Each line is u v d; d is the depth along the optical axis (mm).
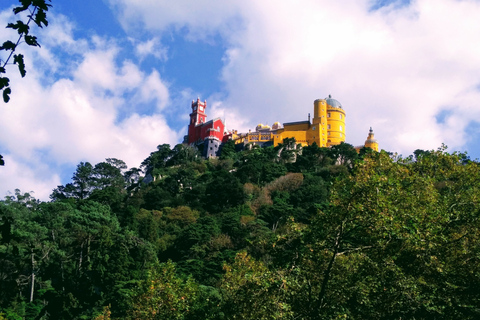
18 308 41969
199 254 72312
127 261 59844
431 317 25000
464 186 33469
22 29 9445
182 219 96000
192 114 177000
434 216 26703
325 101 147625
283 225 82125
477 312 24484
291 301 24906
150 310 32562
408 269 26016
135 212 92438
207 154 152250
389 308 24172
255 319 23781
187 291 35156
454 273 25984
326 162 126750
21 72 9359
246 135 154750
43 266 50625
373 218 23484
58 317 14141
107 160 150750
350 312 24719
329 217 25156
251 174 118938
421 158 34125
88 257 62781
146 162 156250
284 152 132000
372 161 29234
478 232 27766
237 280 31781
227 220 81688
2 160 9672
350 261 26734
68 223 76500
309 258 26422
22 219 74625
